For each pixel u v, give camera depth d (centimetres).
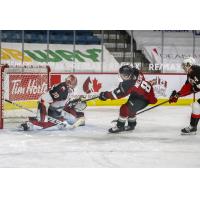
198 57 3334
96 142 1647
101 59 3084
